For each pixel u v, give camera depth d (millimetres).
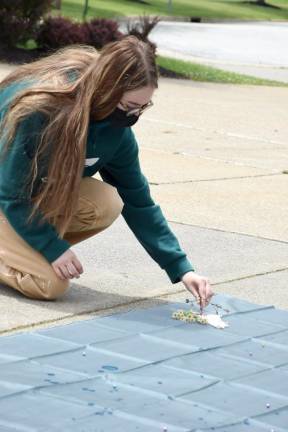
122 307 5199
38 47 20281
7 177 4820
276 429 3746
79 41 20266
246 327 4977
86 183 5141
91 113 4707
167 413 3807
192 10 41750
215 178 9398
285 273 6215
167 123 12992
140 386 4066
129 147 5047
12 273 5148
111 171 5156
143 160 10055
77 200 4855
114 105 4637
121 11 35531
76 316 4973
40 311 4996
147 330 4789
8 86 4887
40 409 3742
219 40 31844
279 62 27266
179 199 8227
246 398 4039
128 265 6066
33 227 4953
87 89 4617
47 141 4676
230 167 10117
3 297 5160
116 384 4066
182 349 4559
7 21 19562
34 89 4676
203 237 6957
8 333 4629
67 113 4648
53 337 4574
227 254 6547
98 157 4922
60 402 3824
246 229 7344
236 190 8883
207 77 20312
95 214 5141
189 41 30672
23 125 4676
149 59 4621
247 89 19078
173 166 9859
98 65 4590
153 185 8758
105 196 5125
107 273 5848
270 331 4941
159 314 5078
